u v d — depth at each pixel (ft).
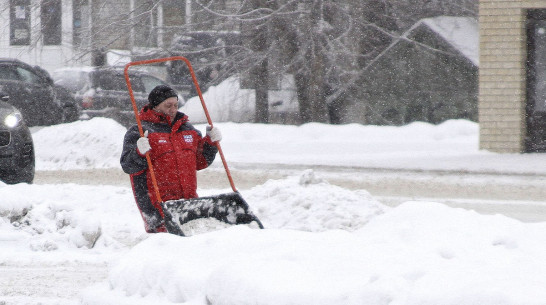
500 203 119.55
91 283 71.36
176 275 49.52
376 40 218.18
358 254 49.96
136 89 243.19
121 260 54.49
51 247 86.07
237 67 213.05
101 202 115.44
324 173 155.94
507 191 131.23
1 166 123.24
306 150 185.88
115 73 235.81
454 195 128.06
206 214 70.74
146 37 213.66
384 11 215.51
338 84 216.33
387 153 181.27
